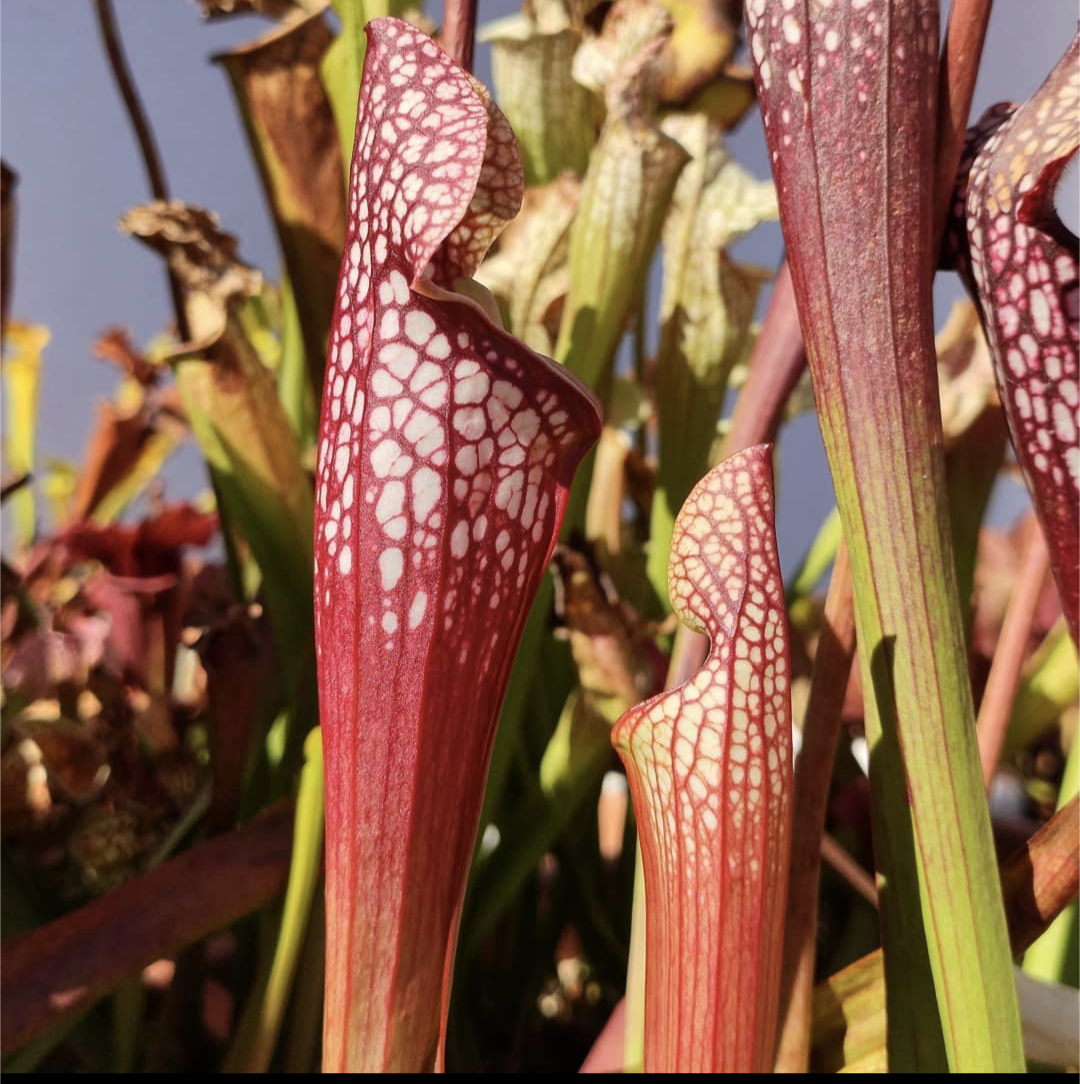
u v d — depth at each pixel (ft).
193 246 1.14
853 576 0.81
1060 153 0.75
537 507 0.78
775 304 1.01
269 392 1.16
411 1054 0.79
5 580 1.39
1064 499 0.80
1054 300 0.78
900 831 0.85
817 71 0.76
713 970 0.80
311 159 1.10
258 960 1.18
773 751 0.80
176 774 1.29
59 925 0.95
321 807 0.99
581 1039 1.56
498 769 1.11
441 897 0.79
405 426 0.76
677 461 1.36
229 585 1.46
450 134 0.75
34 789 1.21
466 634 0.77
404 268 0.76
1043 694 1.45
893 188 0.76
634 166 1.08
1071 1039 0.99
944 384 1.19
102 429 1.78
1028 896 0.87
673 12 1.48
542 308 1.21
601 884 1.54
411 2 1.03
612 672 1.16
